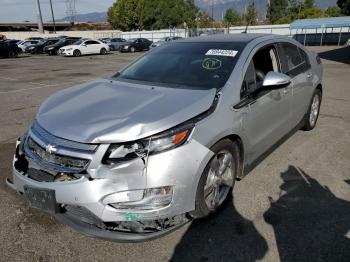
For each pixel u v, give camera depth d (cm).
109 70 1677
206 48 410
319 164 448
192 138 281
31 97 959
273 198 365
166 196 268
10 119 710
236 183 397
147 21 6481
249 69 371
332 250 285
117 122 275
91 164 259
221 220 327
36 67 1872
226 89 332
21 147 319
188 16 6625
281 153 485
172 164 267
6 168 454
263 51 410
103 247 293
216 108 312
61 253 287
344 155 477
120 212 261
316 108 580
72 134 272
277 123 423
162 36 5834
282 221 325
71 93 366
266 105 383
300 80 475
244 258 278
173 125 274
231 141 330
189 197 281
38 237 307
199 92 326
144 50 3556
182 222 292
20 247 295
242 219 328
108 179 257
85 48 2927
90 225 275
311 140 536
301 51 512
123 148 262
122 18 6750
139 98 322
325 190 381
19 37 5653
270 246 291
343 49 3228
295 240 297
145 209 264
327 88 1009
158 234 273
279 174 420
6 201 367
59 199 268
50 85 1184
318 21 4694
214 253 284
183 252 286
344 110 729
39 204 283
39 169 284
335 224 319
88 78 1365
